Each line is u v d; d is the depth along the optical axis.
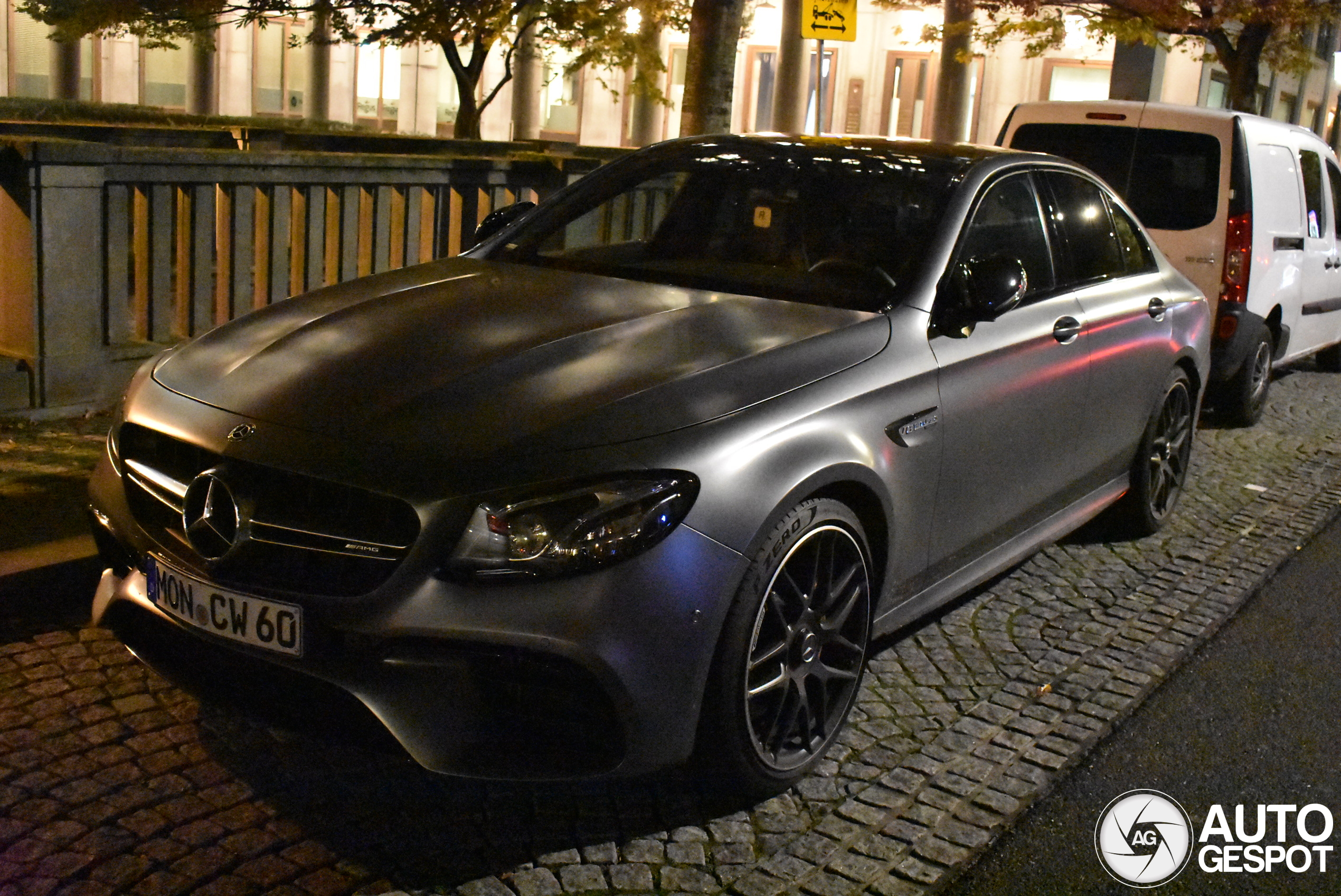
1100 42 17.02
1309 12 15.64
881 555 3.87
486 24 12.20
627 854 3.28
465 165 7.78
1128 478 5.84
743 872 3.25
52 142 5.86
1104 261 5.44
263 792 3.45
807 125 31.16
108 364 6.31
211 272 6.80
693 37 9.34
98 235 6.15
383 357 3.54
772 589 3.39
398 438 3.17
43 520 4.81
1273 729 4.29
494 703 3.13
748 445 3.30
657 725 3.16
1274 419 9.16
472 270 4.46
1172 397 6.02
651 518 3.10
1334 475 7.63
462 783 3.54
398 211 7.58
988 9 18.31
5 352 6.15
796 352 3.68
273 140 10.71
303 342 3.70
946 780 3.78
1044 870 3.38
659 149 5.13
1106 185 5.68
